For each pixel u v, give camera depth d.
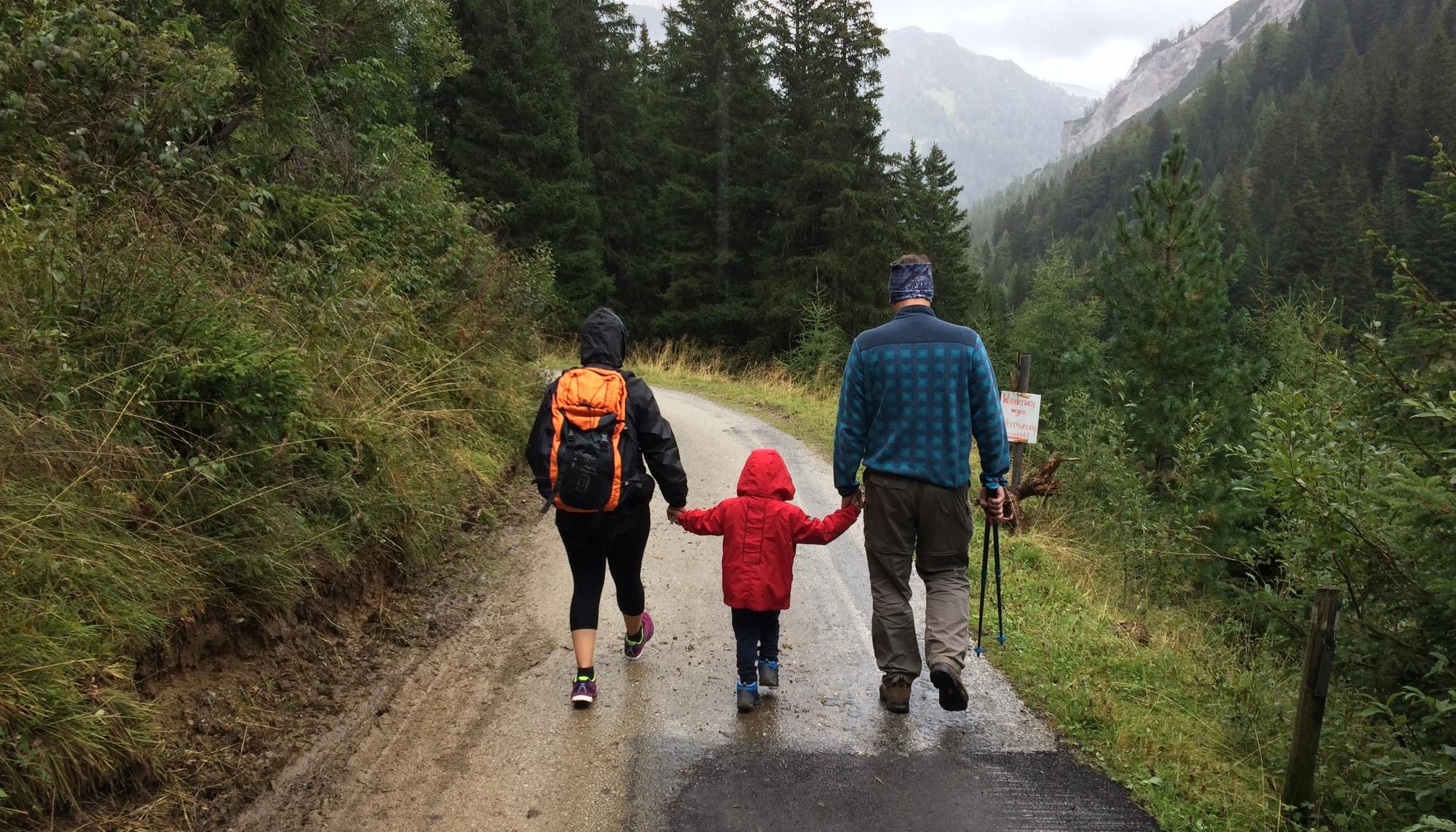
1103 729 3.62
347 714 3.51
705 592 5.09
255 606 3.64
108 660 2.84
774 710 3.73
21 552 2.76
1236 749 3.69
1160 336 8.59
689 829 2.88
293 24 6.97
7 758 2.40
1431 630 3.46
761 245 27.19
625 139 29.38
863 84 24.34
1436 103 94.06
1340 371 4.30
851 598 5.08
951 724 3.65
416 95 21.45
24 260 3.64
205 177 5.52
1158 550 6.72
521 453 7.65
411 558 4.93
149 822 2.66
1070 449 8.55
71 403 3.35
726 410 12.19
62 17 4.65
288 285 5.55
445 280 8.47
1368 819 3.11
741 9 26.09
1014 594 5.25
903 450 3.46
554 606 4.79
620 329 3.67
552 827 2.88
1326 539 3.58
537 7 23.86
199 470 3.40
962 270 37.03
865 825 2.92
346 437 4.78
